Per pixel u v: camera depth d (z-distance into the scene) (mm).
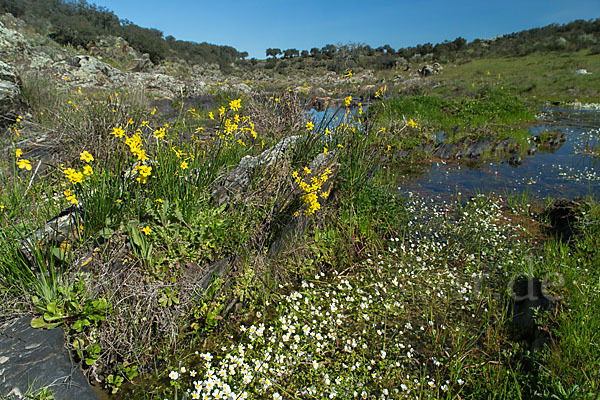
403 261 4461
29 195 4297
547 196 6543
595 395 2348
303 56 70750
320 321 3518
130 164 4340
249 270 3693
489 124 12477
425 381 2867
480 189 6969
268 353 3041
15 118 8109
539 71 30391
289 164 4434
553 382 2557
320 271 4246
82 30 34469
